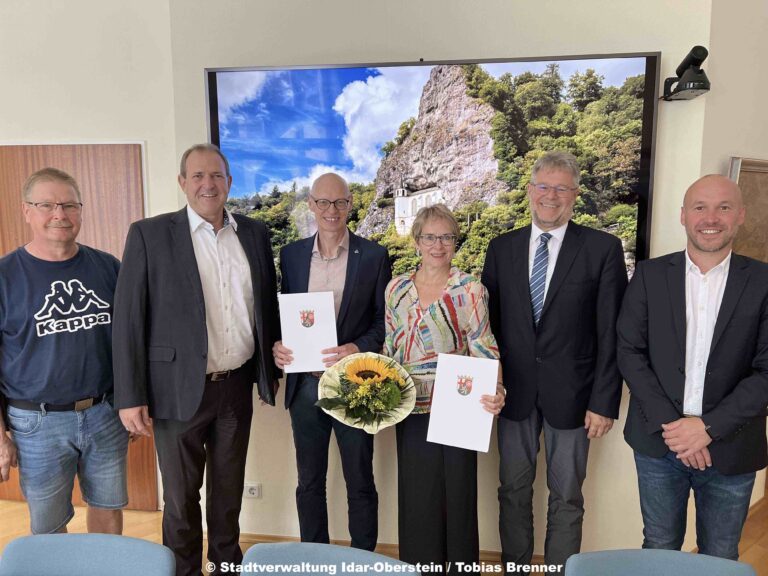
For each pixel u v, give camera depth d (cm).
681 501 180
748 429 166
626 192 220
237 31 237
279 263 235
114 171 271
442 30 229
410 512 185
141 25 262
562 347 189
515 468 202
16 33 269
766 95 264
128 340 181
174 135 262
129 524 275
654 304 175
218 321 190
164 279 183
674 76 218
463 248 233
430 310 180
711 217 161
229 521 205
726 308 165
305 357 196
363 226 237
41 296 186
